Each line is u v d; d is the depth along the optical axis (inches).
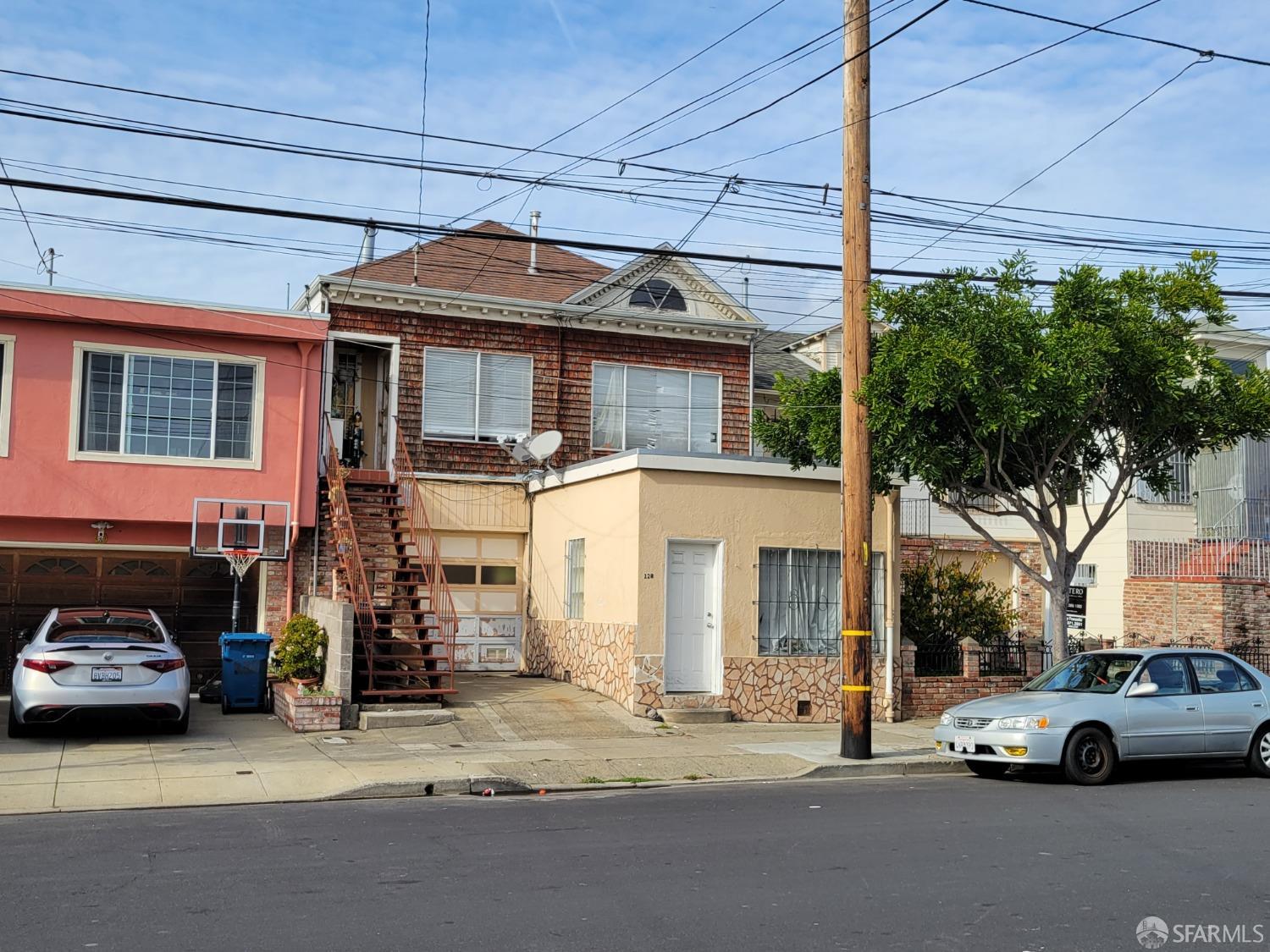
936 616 824.3
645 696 684.1
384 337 874.8
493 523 881.5
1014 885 318.7
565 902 297.0
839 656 742.5
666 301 983.0
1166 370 588.1
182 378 739.4
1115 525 1013.2
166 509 728.3
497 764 527.8
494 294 953.5
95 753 534.0
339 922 276.8
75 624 587.8
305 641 673.0
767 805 454.0
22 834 382.9
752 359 999.6
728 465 719.1
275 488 753.0
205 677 758.5
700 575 717.3
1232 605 914.1
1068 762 513.3
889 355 593.6
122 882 316.2
